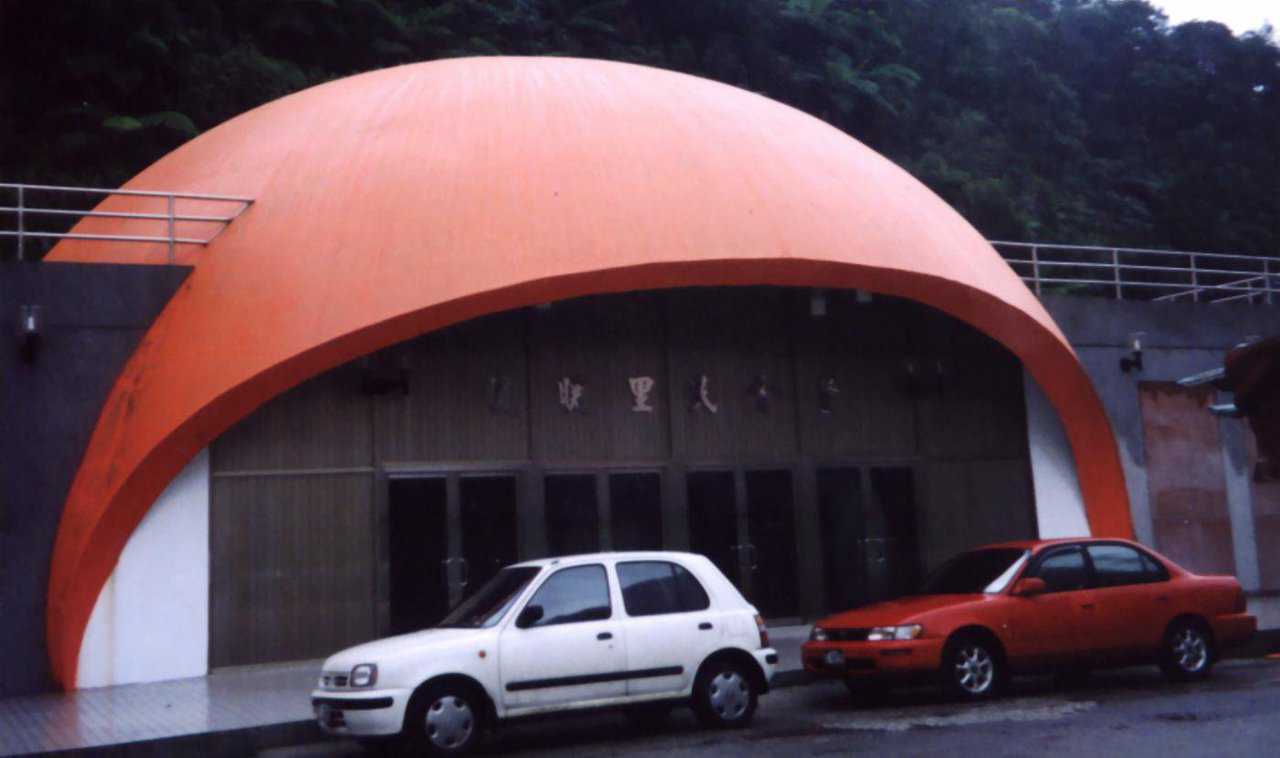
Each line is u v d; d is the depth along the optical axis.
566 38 46.09
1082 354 19.88
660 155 15.58
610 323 16.69
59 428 13.30
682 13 51.00
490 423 15.77
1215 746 8.35
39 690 12.91
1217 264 60.34
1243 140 74.75
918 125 56.78
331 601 14.61
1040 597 11.49
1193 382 5.74
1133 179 64.94
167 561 13.75
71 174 32.47
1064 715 10.06
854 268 15.41
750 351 17.52
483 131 15.56
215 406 13.28
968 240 18.23
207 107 34.91
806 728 9.99
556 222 14.42
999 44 66.69
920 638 10.82
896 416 18.45
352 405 15.07
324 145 15.45
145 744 9.75
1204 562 20.16
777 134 17.09
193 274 14.22
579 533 16.06
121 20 34.44
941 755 8.43
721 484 17.03
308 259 13.99
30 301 13.40
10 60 34.88
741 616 10.30
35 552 13.05
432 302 13.65
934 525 18.41
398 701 8.78
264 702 11.58
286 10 38.75
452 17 43.69
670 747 9.30
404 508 15.19
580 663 9.45
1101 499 19.69
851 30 57.53
